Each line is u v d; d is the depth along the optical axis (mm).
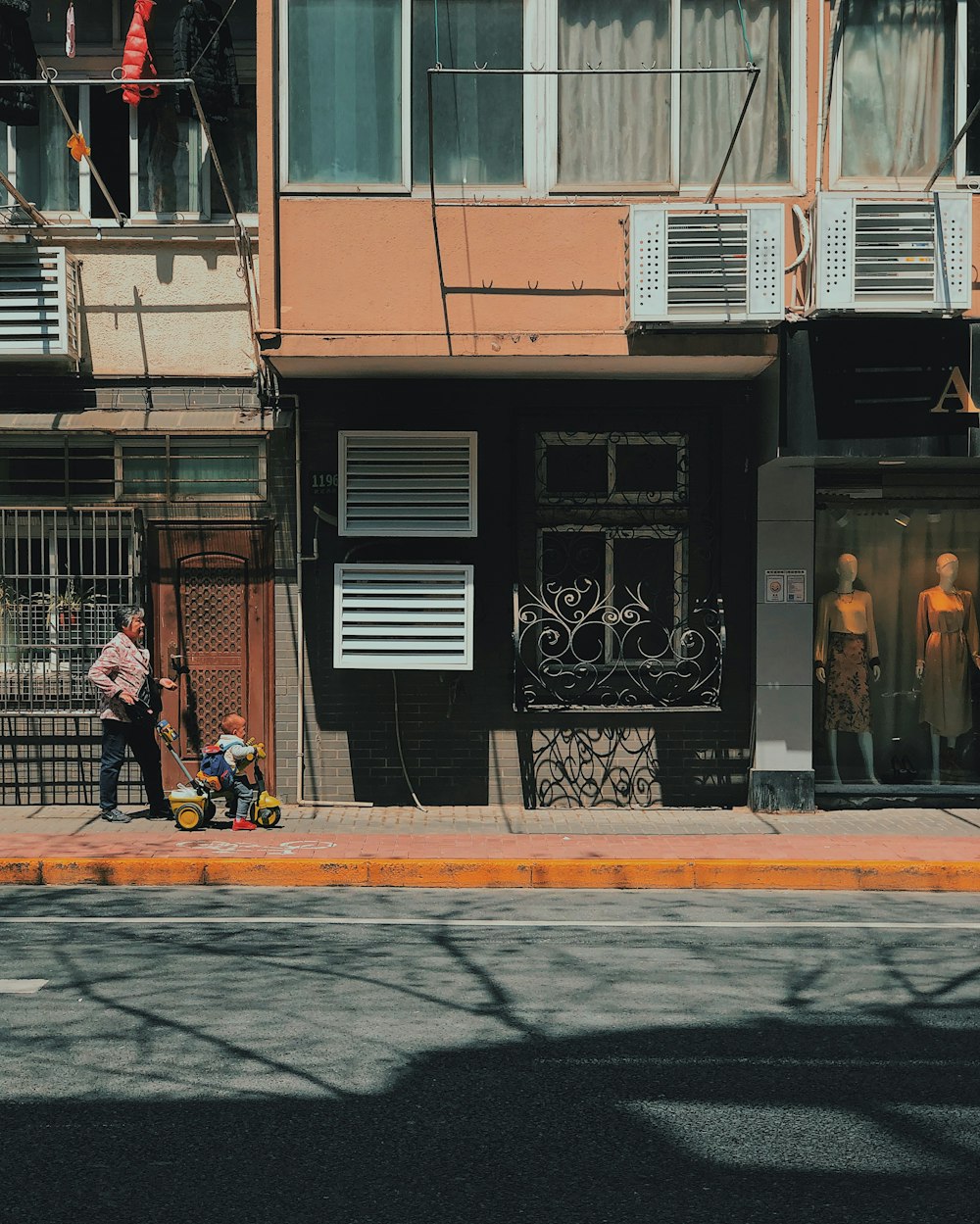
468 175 11188
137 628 11328
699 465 12258
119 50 12227
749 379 12000
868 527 12672
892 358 10828
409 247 10984
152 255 12078
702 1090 5270
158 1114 4953
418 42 11141
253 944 7637
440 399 12086
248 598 12320
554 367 11406
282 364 11336
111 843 10406
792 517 12016
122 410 12055
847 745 12742
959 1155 4621
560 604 12328
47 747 12211
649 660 12336
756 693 12086
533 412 12070
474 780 12273
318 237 10984
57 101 10602
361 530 11883
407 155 11102
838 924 8383
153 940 7723
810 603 12055
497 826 11398
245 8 12195
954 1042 5895
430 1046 5773
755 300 10477
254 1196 4273
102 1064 5488
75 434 12016
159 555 12297
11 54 11477
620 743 12305
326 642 12273
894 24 11289
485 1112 5008
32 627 12164
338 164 11078
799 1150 4668
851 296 10484
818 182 11141
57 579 12141
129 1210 4164
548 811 12117
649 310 10508
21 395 12133
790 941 7863
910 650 12742
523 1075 5414
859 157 11289
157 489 12227
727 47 11258
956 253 10492
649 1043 5848
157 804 11539
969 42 11289
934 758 12773
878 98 11289
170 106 12266
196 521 12258
